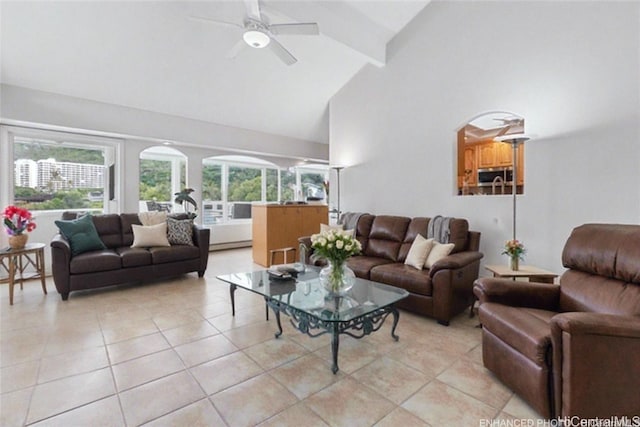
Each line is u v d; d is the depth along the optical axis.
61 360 2.19
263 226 5.37
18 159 4.38
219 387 1.91
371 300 2.39
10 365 2.12
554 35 3.25
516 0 3.50
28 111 3.96
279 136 6.71
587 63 3.06
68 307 3.22
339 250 2.42
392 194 4.79
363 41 4.41
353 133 5.35
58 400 1.77
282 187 8.24
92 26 3.43
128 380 1.97
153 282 4.20
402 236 3.93
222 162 7.17
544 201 3.36
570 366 1.48
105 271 3.62
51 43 3.49
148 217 4.46
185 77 4.48
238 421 1.62
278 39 4.23
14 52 3.47
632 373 1.48
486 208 3.79
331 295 2.47
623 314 1.73
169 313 3.09
